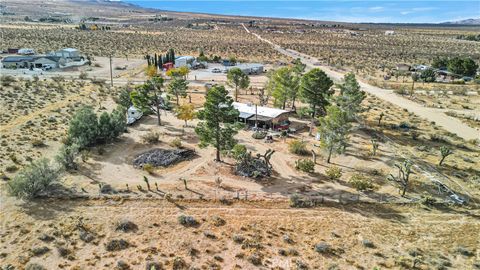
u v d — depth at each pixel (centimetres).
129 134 6812
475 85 12131
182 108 7381
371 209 4416
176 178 5084
